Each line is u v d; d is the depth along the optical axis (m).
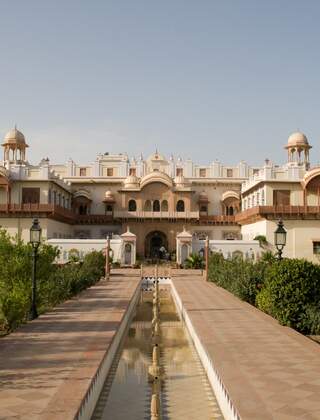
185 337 17.59
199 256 49.62
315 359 11.52
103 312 19.20
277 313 16.80
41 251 21.23
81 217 60.25
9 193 50.72
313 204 49.47
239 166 64.06
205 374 12.23
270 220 49.00
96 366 10.70
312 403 8.37
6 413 7.87
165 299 31.58
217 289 29.45
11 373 10.17
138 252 58.59
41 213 49.75
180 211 59.97
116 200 62.53
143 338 17.41
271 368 10.67
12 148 57.22
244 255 49.53
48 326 15.90
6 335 15.05
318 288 16.53
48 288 21.00
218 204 63.19
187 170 64.44
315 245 48.84
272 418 7.66
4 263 20.22
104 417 9.24
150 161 65.12
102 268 40.19
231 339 13.97
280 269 16.83
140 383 11.48
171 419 9.10
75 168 63.72
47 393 8.84
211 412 9.48
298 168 50.00
